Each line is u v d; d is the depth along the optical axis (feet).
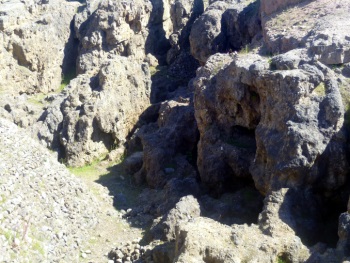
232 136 60.64
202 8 126.82
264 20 77.97
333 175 47.03
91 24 106.01
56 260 45.70
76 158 75.61
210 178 59.98
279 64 52.42
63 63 105.70
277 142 48.60
